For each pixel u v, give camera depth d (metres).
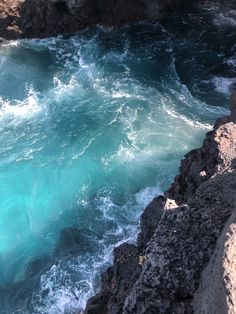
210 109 25.50
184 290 8.08
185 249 8.38
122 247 12.81
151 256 8.48
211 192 10.08
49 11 30.14
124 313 8.34
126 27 31.45
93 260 19.09
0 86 27.67
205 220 8.63
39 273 18.97
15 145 24.22
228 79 27.47
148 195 21.14
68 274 18.75
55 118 25.44
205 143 13.80
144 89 26.92
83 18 30.67
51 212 21.28
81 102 26.25
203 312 7.23
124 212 20.72
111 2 30.72
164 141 23.55
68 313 17.64
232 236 7.44
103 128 24.55
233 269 7.01
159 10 31.44
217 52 29.30
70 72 28.39
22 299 18.27
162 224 8.89
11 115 25.84
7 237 20.55
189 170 13.91
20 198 21.98
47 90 27.17
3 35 30.45
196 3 32.28
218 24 31.11
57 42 30.59
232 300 6.64
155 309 8.12
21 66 28.92
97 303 12.59
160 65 28.59
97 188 21.83
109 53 29.61
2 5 29.78
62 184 22.23
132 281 11.55
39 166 23.06
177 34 30.75
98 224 20.42
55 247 19.84
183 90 26.83
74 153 23.45
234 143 13.02
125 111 25.38
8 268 19.38
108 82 27.52
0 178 22.73
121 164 22.64
